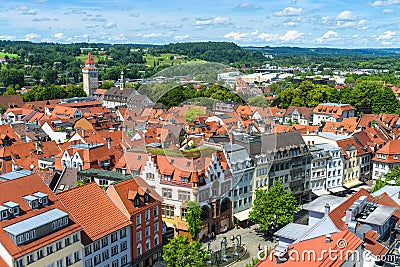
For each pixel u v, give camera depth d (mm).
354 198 61969
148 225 79188
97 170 93812
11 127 153875
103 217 72438
